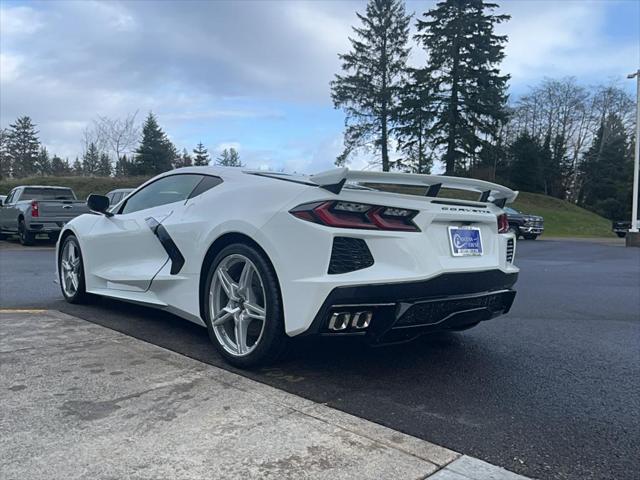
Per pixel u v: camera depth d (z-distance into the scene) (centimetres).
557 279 897
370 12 4053
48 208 1369
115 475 199
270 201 318
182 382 303
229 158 3294
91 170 4016
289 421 253
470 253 334
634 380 337
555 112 6316
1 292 612
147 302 421
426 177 318
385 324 298
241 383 305
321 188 300
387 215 303
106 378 307
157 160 5400
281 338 313
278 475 202
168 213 410
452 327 361
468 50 3844
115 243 464
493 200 385
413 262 301
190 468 205
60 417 250
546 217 4409
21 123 7012
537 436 250
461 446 236
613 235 3731
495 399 298
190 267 374
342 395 295
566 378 338
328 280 285
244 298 332
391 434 245
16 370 318
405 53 4097
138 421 247
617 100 6119
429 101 3828
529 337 450
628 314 565
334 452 223
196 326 444
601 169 6250
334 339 419
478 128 3984
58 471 201
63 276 549
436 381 327
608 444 243
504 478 208
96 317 473
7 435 231
